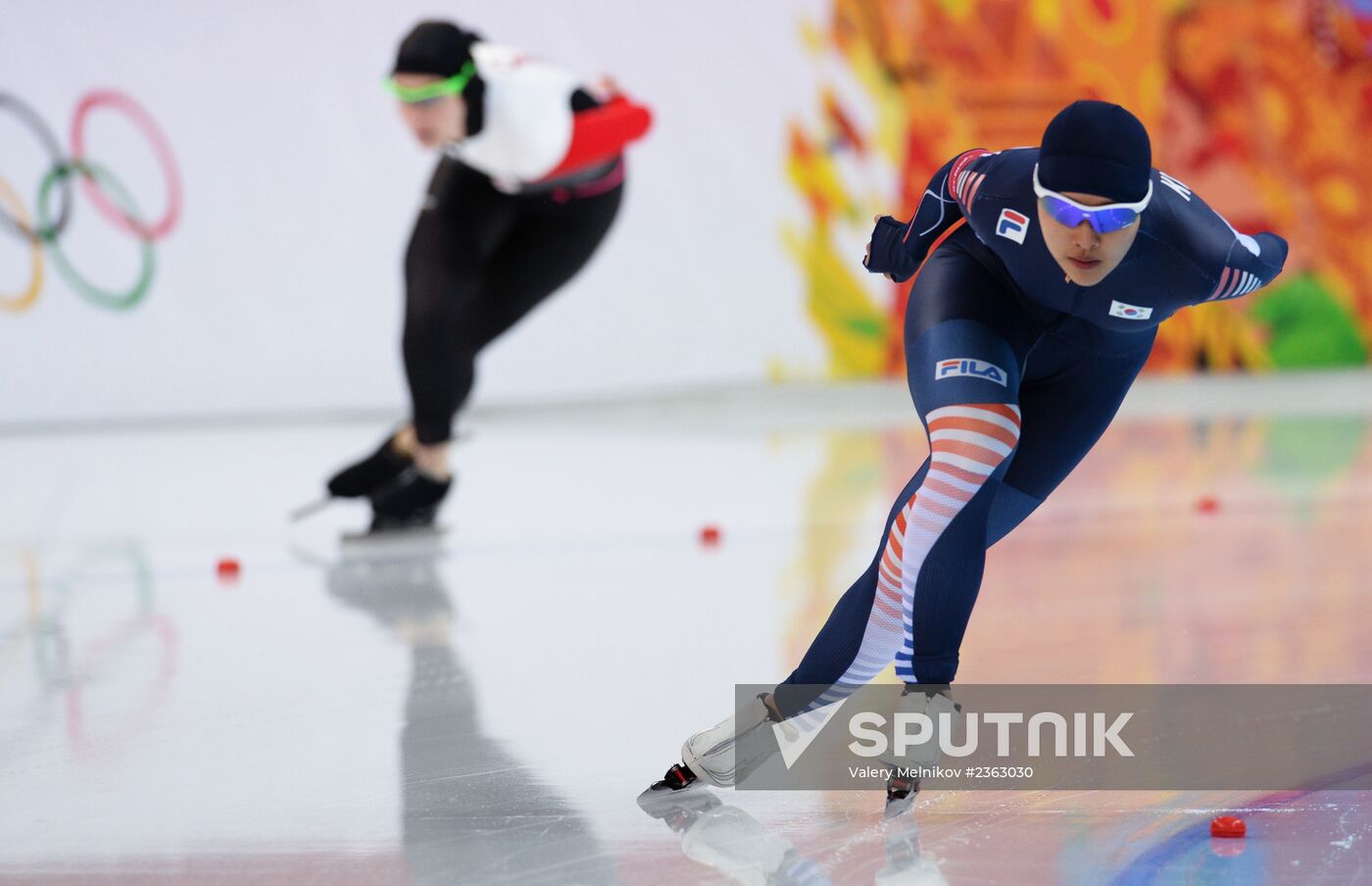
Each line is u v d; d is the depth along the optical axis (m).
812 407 30.05
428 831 6.25
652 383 31.30
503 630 10.66
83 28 26.59
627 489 19.08
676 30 31.27
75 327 26.88
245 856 5.98
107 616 11.52
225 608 11.81
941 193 6.98
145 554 14.84
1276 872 5.53
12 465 22.89
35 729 8.09
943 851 5.85
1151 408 30.62
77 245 26.77
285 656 9.95
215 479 21.02
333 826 6.33
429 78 13.41
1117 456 22.36
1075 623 10.45
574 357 30.62
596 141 14.25
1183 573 12.48
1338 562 12.92
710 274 31.73
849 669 6.67
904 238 7.41
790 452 22.84
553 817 6.40
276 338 28.33
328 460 23.06
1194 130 36.06
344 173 28.64
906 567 6.30
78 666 9.70
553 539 15.22
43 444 25.44
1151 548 13.91
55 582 13.22
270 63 28.03
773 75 32.12
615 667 9.38
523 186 14.97
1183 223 6.21
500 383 30.00
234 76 27.80
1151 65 35.50
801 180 32.44
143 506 18.50
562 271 16.12
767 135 32.12
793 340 32.53
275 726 8.07
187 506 18.45
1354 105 37.53
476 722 8.09
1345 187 37.56
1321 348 37.69
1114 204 5.81
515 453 23.59
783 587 12.10
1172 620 10.50
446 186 15.56
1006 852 5.82
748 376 32.16
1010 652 9.55
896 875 5.57
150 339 27.42
